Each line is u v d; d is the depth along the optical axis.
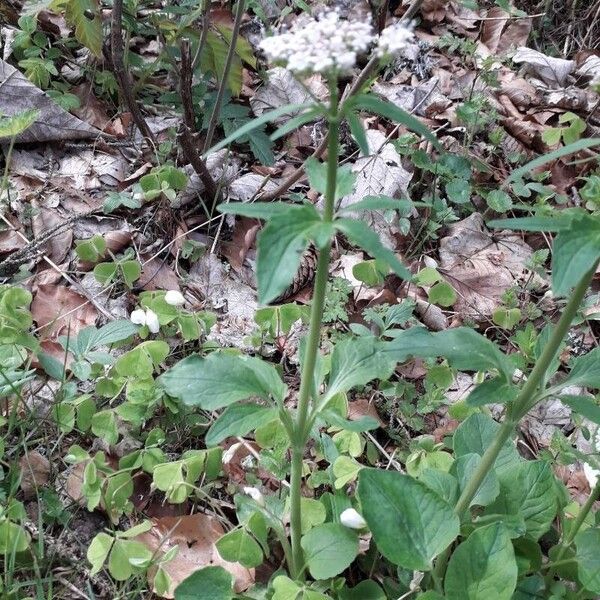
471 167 0.62
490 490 0.32
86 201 0.53
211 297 0.50
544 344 0.30
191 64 0.53
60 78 0.62
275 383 0.28
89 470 0.33
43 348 0.42
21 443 0.35
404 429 0.43
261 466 0.39
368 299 0.51
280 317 0.42
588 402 0.26
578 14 0.88
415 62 0.74
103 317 0.46
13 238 0.49
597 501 0.41
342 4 0.73
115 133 0.59
